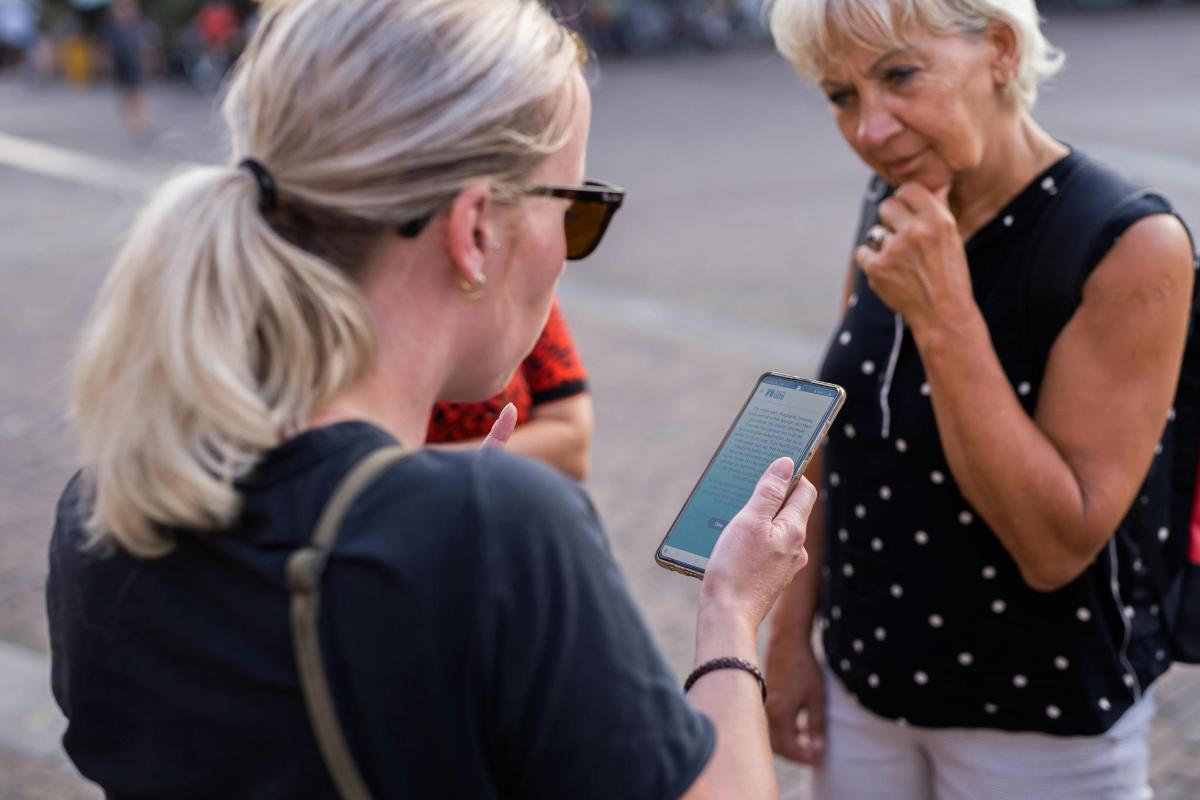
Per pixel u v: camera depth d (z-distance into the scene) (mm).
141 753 981
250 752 933
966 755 1843
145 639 980
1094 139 12273
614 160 12930
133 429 951
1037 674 1773
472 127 987
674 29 23016
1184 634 1863
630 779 903
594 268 8984
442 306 1042
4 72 22438
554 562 925
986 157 1730
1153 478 1784
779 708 2059
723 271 8828
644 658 944
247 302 954
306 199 982
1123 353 1635
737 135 14312
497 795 913
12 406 6305
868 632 1882
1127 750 1821
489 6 1039
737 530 1155
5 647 4027
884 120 1702
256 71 1026
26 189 11656
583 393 2191
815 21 1714
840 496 1911
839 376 1883
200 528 959
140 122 14805
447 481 940
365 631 908
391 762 901
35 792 3268
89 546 1028
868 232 1980
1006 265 1729
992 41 1692
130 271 978
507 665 900
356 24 997
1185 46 20297
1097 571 1757
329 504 939
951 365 1651
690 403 6398
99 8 21312
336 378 971
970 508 1767
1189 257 1639
